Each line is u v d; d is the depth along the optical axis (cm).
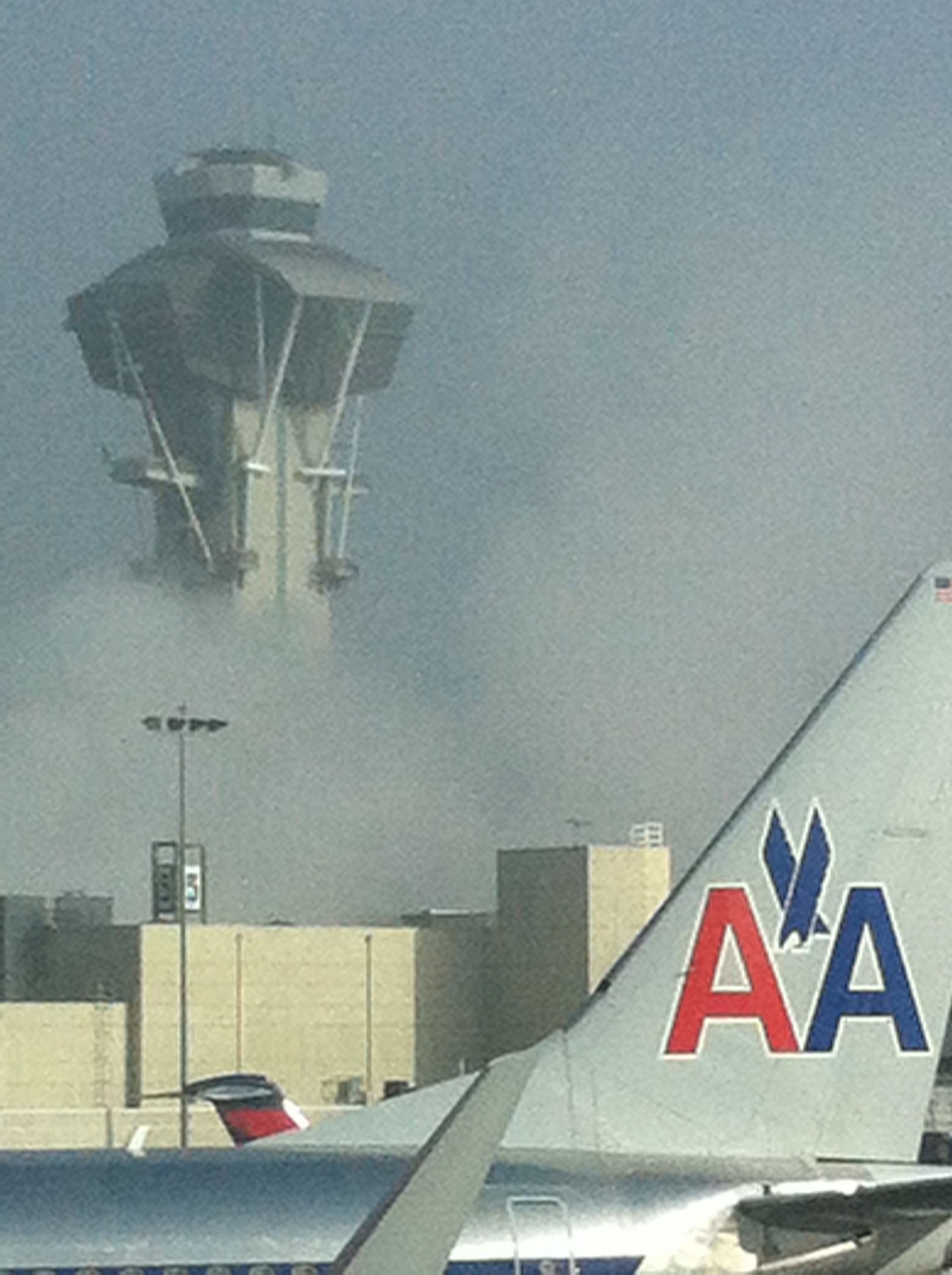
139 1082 18462
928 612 4197
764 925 4131
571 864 19562
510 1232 3809
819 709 4181
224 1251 3697
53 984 19300
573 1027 4084
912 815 4175
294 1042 19225
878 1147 4125
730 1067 4103
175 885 19738
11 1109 17725
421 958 19800
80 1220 3684
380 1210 2388
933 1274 3909
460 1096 4028
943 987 4159
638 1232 3859
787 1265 3897
